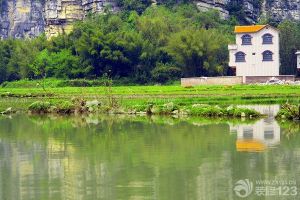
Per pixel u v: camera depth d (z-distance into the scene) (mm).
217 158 76188
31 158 80500
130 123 123062
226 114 131750
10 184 65250
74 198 58906
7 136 104875
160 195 59125
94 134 104688
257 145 86438
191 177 65750
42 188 63094
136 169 70625
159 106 146375
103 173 69062
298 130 103312
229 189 60719
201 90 187875
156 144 89562
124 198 58344
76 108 157625
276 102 153750
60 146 90812
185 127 111812
